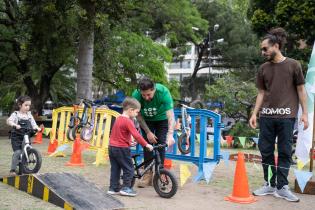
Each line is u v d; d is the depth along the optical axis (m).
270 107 6.36
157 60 20.11
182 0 24.06
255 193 6.53
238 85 19.72
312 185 6.73
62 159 9.93
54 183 5.82
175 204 5.81
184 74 62.19
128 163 6.19
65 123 11.03
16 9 16.20
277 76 6.28
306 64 16.34
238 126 16.72
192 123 8.20
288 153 6.31
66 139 10.60
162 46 21.12
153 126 6.76
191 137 8.22
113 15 15.50
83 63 15.55
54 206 5.39
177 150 9.39
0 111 33.34
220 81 20.03
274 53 6.29
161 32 26.25
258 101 6.57
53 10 14.77
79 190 5.74
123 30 18.53
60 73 24.47
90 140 10.06
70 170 8.39
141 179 6.86
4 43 18.75
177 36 26.80
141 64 19.34
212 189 6.95
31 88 20.05
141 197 6.16
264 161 6.52
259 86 6.57
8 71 20.98
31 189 5.95
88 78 15.63
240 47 36.97
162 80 20.38
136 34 20.44
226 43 38.19
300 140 7.33
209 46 36.06
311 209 5.72
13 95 24.61
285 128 6.27
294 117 6.30
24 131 7.62
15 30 16.38
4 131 18.84
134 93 6.64
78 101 15.46
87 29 14.91
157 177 6.21
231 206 5.80
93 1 14.41
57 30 16.36
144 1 19.12
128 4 15.48
